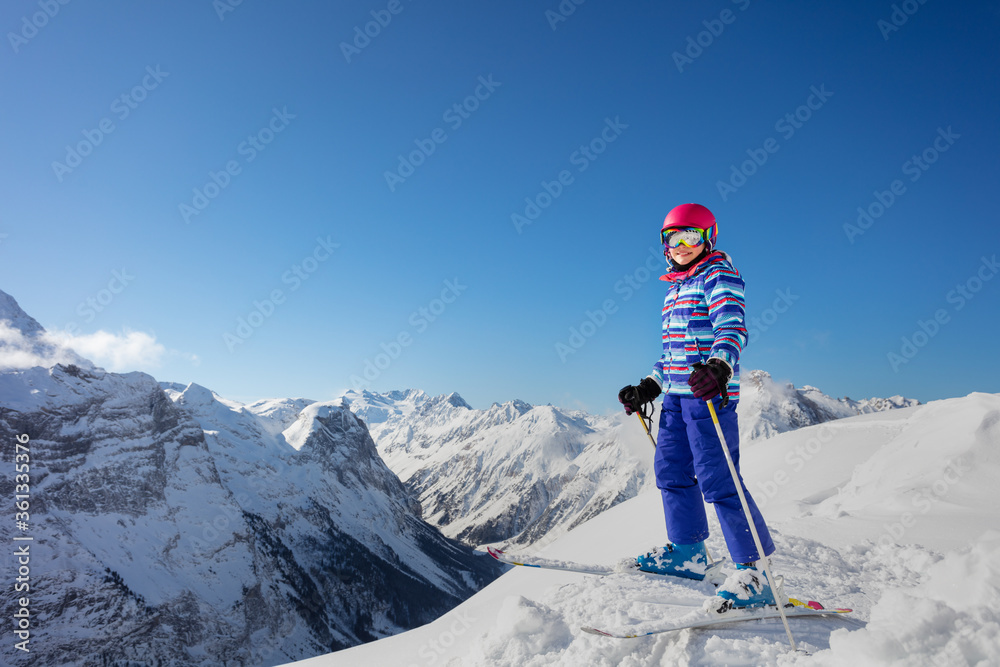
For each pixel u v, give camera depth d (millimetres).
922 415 8570
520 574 5641
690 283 2920
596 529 8297
